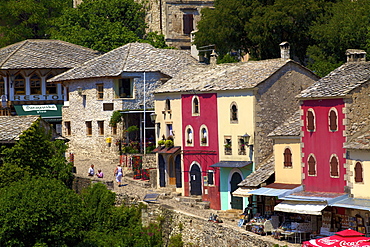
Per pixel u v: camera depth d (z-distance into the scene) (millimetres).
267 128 71062
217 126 74125
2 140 71312
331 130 59688
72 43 111312
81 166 88625
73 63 103000
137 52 95875
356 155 57438
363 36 76625
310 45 84438
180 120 78625
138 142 89875
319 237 57781
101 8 115188
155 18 114750
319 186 60875
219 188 73188
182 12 113938
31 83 102125
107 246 65750
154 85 92062
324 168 60375
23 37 125562
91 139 94562
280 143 65312
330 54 79188
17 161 70500
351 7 79500
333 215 58562
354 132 58688
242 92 71438
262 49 86438
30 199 60562
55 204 61312
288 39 85312
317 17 83312
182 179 77812
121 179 79688
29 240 60469
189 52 97875
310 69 78625
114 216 70625
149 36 112000
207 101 75250
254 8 86812
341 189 58875
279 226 61562
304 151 62125
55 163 73500
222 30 87938
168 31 113375
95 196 72500
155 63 93250
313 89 61562
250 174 67625
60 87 102188
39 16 126125
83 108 95812
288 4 83312
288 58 73875
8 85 101938
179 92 78625
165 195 76250
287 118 72375
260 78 71188
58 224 61125
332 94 59344
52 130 78188
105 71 92625
